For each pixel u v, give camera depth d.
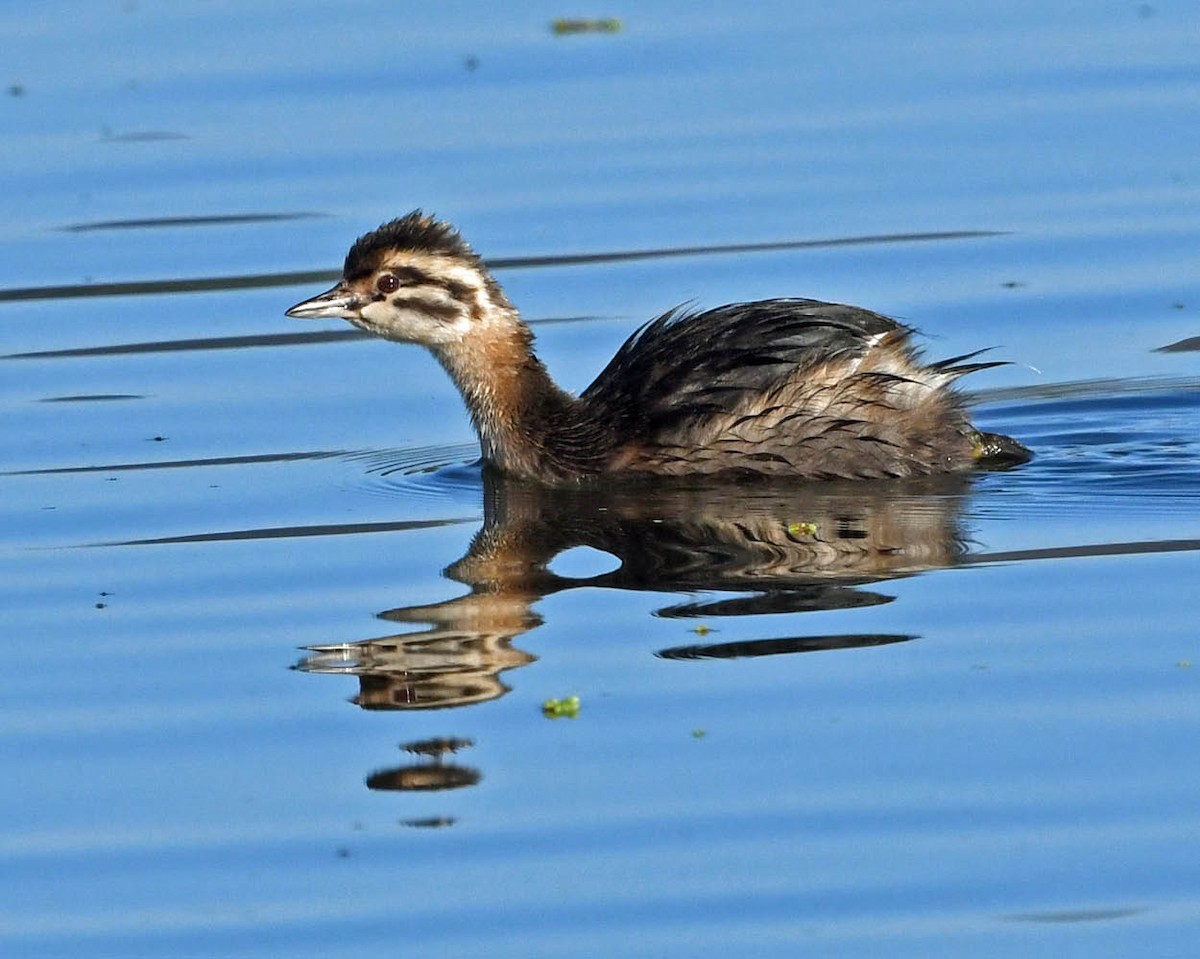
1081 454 18.00
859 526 16.30
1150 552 15.52
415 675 14.11
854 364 17.39
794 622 14.55
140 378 20.50
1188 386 19.52
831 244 22.42
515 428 18.11
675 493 17.38
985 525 16.23
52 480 18.05
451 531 16.70
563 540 16.38
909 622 14.48
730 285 21.64
